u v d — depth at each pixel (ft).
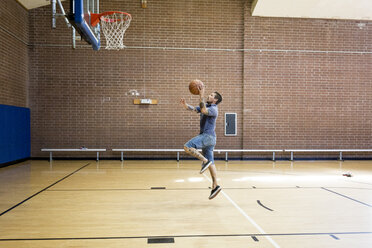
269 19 27.63
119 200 12.73
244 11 27.37
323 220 10.15
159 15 27.04
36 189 14.71
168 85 27.17
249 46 27.48
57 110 26.48
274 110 27.76
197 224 9.64
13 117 23.34
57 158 26.61
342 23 28.19
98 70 26.66
